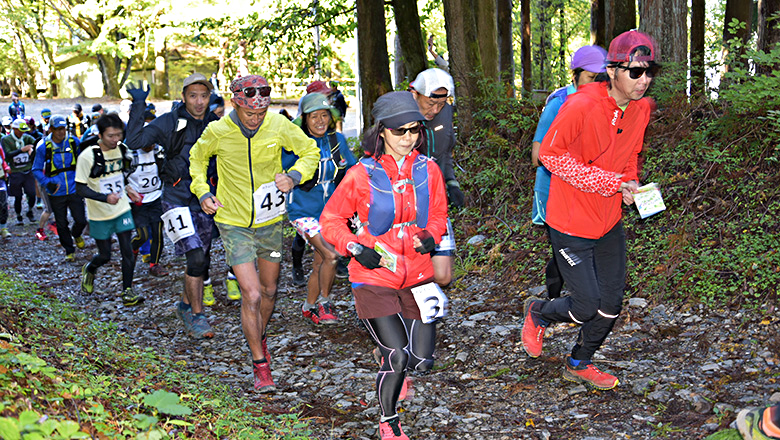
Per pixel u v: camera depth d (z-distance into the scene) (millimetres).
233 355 5281
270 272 4707
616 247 3967
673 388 3932
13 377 2869
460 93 9477
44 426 2379
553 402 4008
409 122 3264
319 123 5562
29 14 39062
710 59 8469
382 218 3410
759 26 9320
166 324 6156
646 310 5133
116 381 3678
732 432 3189
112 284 7812
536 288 6012
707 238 5805
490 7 10195
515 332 5176
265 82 4324
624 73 3520
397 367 3438
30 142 12023
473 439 3635
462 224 7996
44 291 7309
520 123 8797
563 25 21891
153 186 7535
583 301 3871
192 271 5574
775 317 4551
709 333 4582
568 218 3850
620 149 3826
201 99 5422
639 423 3617
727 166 6461
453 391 4316
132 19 35469
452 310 5918
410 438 3691
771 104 6457
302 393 4430
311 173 4664
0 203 10812
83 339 4523
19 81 49125
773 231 5613
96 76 44281
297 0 12727
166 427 3148
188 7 32688
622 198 3941
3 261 9062
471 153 9094
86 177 6629
